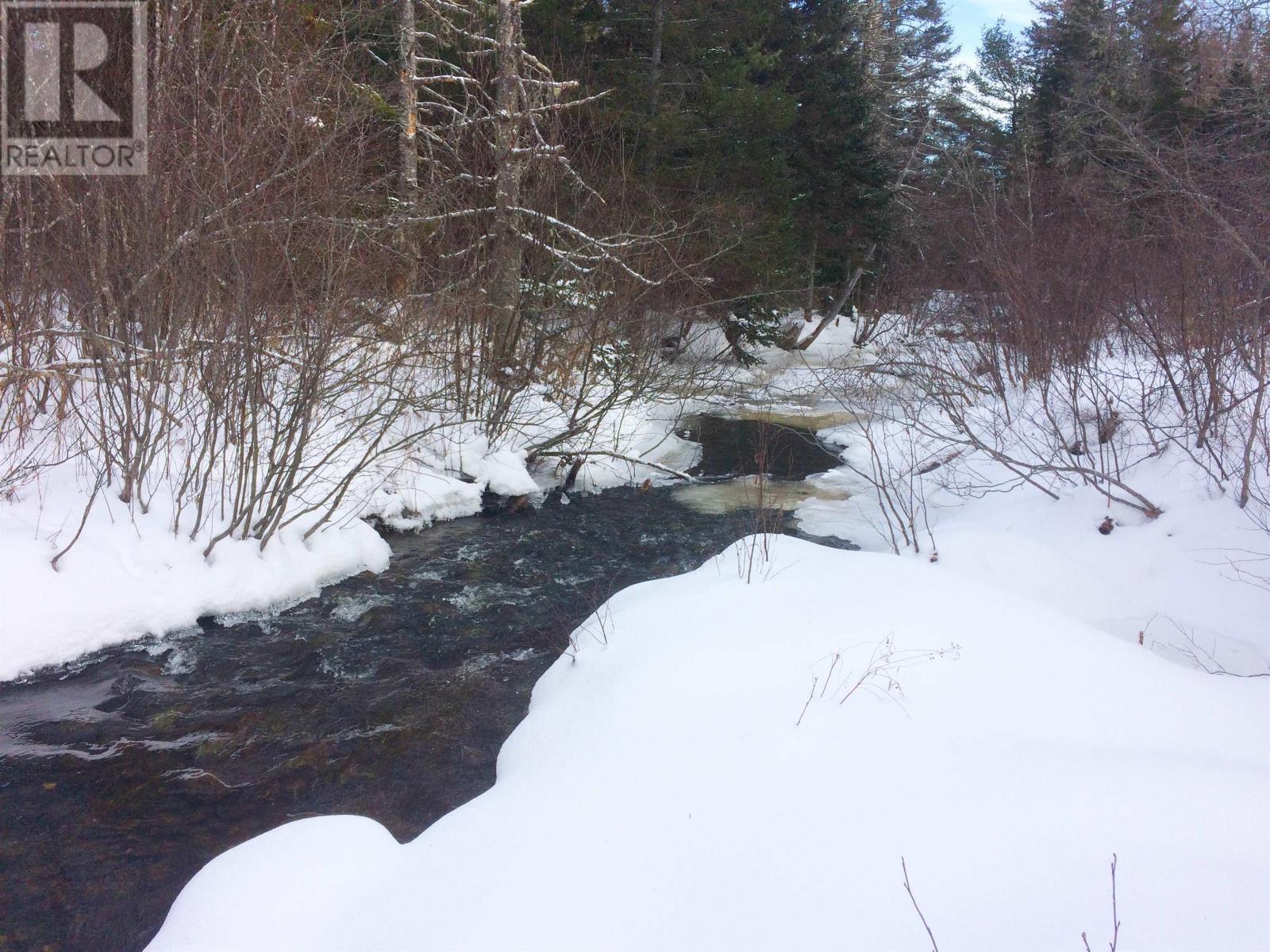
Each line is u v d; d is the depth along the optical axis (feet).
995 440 31.81
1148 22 73.72
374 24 41.75
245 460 21.07
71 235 19.84
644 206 44.75
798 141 71.87
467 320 30.89
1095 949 7.36
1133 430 26.96
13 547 18.33
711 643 15.19
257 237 19.85
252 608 20.97
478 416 31.81
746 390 57.16
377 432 26.53
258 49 23.76
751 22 61.77
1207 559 20.51
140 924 10.98
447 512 29.63
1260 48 36.45
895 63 110.63
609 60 56.75
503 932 8.59
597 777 11.80
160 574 19.95
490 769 14.85
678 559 26.45
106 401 21.39
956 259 59.26
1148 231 34.83
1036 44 109.70
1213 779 10.03
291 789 14.12
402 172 36.14
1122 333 33.17
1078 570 21.38
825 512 31.37
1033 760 10.76
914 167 107.45
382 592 22.90
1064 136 69.00
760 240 57.57
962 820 9.52
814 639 14.93
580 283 33.86
